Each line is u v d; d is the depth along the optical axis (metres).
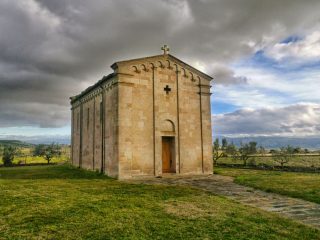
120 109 21.86
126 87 22.38
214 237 8.13
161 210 11.11
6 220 9.67
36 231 8.55
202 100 26.14
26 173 27.86
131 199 13.05
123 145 21.64
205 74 26.42
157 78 23.97
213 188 16.78
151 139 23.09
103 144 24.94
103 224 9.18
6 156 49.34
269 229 8.93
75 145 35.75
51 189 15.91
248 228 8.98
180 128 24.66
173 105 24.62
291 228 9.09
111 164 22.91
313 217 10.60
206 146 25.72
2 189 15.90
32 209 11.10
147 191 15.24
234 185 17.97
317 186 16.48
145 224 9.23
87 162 29.98
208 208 11.54
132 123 22.34
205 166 25.33
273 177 21.17
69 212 10.64
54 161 55.97
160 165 23.19
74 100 35.81
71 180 20.39
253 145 52.38
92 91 28.83
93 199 13.00
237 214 10.65
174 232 8.51
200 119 25.88
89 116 29.86
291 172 25.95
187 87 25.53
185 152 24.69
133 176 21.80
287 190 15.34
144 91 23.23
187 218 10.02
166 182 19.36
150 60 23.80
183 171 24.34
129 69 22.70
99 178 21.83
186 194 14.52
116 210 10.96
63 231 8.54
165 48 24.88
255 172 26.06
